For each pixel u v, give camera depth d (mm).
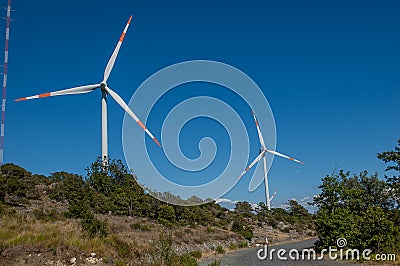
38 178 59375
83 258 22484
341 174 39750
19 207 39344
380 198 37781
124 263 23656
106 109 50281
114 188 54812
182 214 58719
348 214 33562
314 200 38875
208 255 41219
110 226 37188
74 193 49469
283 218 95562
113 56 48438
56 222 29516
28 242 22422
